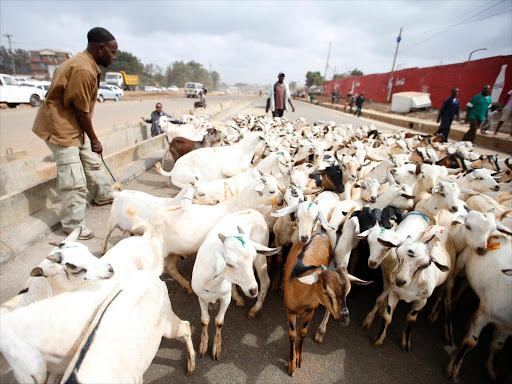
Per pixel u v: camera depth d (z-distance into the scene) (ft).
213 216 13.30
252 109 91.86
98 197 19.56
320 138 34.19
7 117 54.13
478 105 39.37
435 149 27.99
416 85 96.12
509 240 10.87
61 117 13.93
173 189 23.97
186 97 152.25
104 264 8.21
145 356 7.76
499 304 9.80
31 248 14.92
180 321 9.42
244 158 21.30
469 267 11.51
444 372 10.39
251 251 9.43
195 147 24.63
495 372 10.19
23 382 6.72
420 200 16.21
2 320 6.81
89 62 13.71
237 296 12.87
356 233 12.31
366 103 127.75
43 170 22.63
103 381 6.44
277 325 12.07
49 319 7.23
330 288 8.71
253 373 10.04
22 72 338.75
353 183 17.66
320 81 342.03
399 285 9.86
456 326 12.44
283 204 14.60
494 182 17.02
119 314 7.31
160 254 11.75
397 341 11.57
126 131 33.63
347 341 11.50
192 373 9.87
